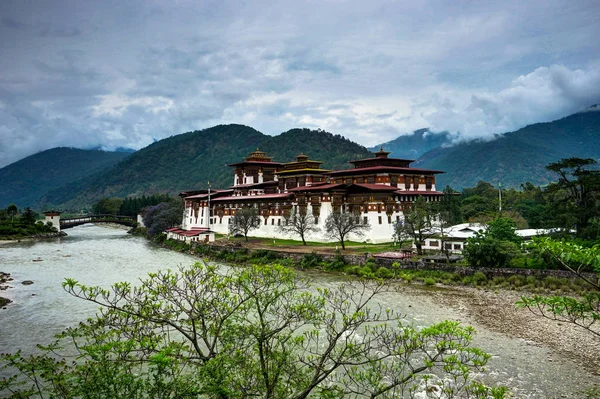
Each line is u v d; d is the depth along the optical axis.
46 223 198.25
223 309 23.48
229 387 21.44
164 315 23.28
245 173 172.00
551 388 36.62
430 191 128.88
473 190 183.75
